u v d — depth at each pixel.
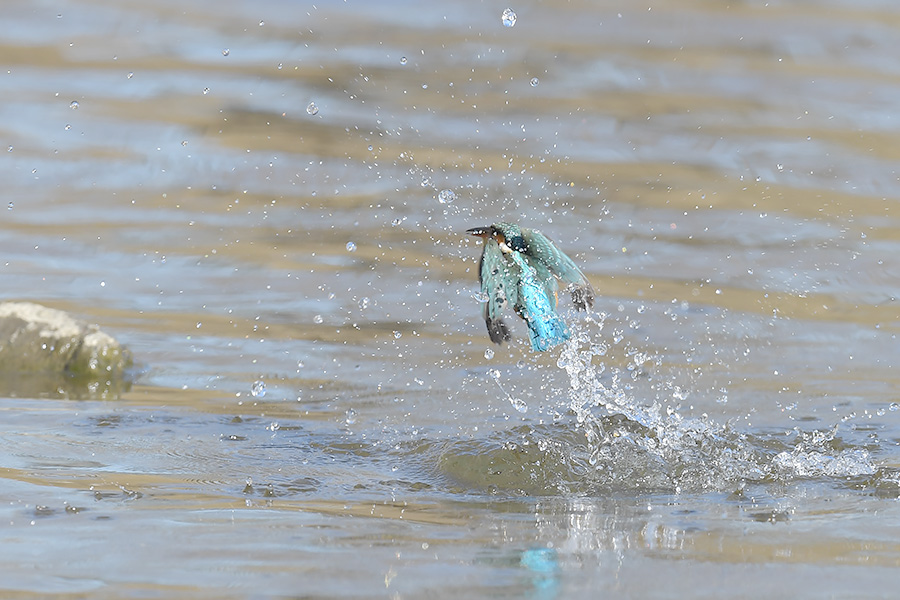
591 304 15.95
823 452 19.41
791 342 26.84
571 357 21.36
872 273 32.22
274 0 63.72
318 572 13.55
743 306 29.34
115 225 35.38
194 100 48.00
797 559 14.08
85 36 56.94
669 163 42.00
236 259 32.59
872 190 39.62
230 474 18.00
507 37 57.75
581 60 54.59
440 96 48.91
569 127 45.66
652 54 56.00
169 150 42.38
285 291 30.20
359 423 21.08
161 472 17.98
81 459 18.56
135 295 29.81
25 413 21.41
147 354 25.75
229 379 24.03
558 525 15.63
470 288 30.69
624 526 15.59
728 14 62.44
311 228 35.19
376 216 36.34
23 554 14.01
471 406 22.16
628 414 20.61
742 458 18.95
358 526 15.46
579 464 18.47
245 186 39.16
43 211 36.53
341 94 48.88
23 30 57.62
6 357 25.03
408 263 32.50
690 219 36.31
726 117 47.53
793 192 39.16
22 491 16.70
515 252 16.08
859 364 25.38
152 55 54.19
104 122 45.03
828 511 16.33
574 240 34.16
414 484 17.77
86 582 13.14
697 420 20.89
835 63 55.34
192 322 27.91
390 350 26.08
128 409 21.86
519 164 41.22
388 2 63.47
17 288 29.98
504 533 15.24
